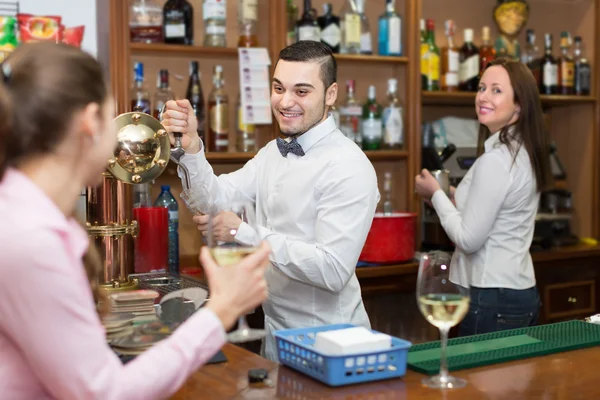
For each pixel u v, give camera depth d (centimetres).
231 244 116
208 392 117
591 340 146
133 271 268
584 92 362
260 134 309
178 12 284
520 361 134
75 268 92
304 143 202
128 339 132
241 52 286
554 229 350
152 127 176
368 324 213
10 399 94
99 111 97
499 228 244
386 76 342
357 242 188
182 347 100
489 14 371
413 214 301
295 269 187
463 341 148
